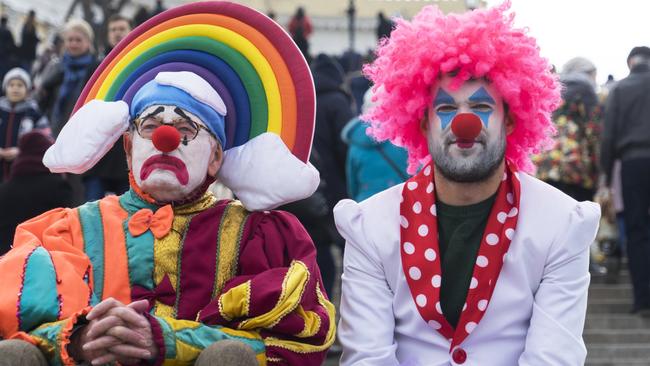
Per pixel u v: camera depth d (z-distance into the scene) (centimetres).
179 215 468
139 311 420
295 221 477
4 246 792
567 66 1033
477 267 449
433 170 465
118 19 941
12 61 1509
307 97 482
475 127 443
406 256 456
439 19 461
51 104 1009
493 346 449
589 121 980
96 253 457
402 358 458
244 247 462
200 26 487
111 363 424
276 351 441
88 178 809
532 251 451
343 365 461
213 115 466
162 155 456
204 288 455
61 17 2512
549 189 463
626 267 1134
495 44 454
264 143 472
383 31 1505
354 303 461
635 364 926
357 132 820
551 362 438
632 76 968
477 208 458
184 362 425
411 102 466
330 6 2853
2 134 983
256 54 484
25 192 793
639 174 955
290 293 442
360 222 468
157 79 466
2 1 2259
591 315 1004
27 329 430
